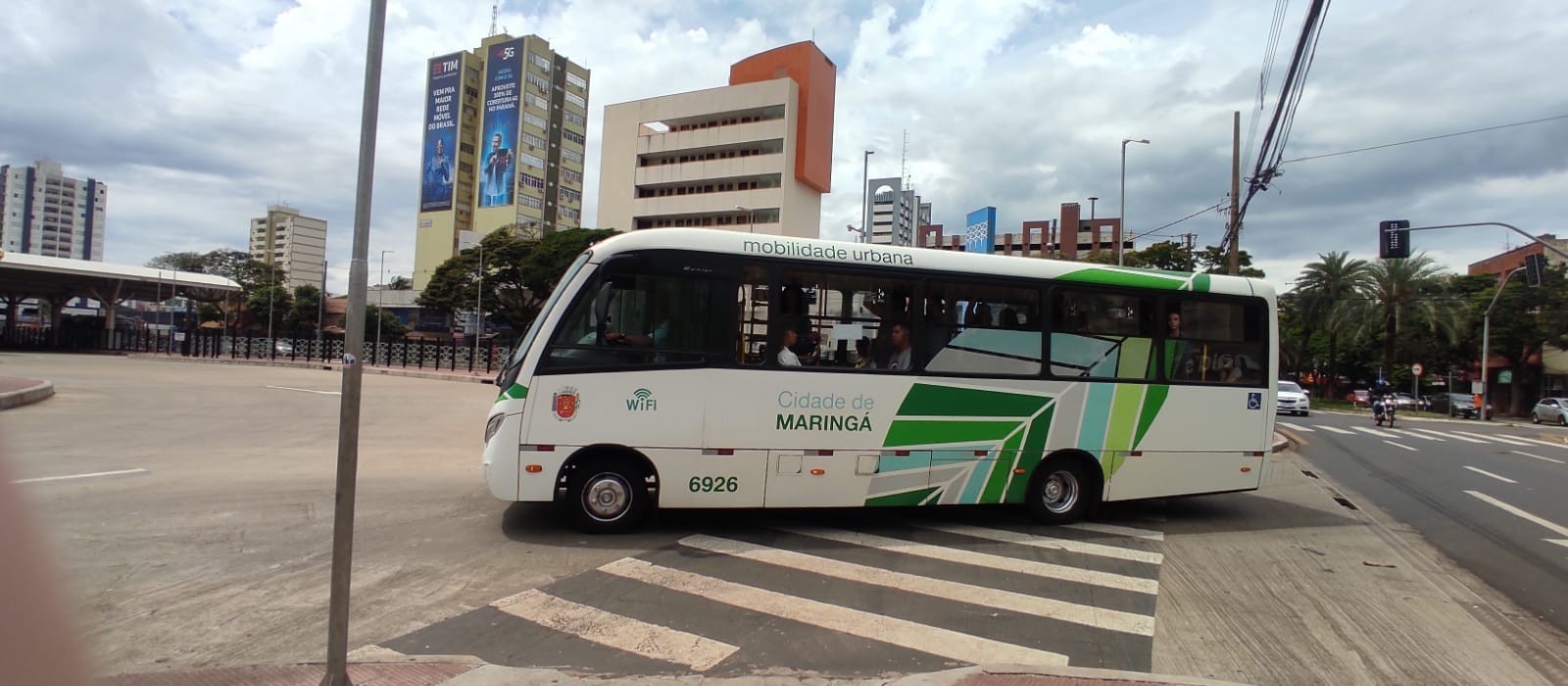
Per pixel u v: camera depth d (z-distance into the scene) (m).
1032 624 5.03
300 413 17.55
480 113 100.12
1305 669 4.39
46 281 57.66
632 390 6.87
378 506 7.95
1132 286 8.15
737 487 7.05
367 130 3.38
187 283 60.66
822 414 7.21
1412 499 10.52
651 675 4.07
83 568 5.68
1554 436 24.28
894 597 5.50
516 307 64.50
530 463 6.70
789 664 4.26
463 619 4.84
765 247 7.21
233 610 4.92
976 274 7.70
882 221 92.44
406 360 45.91
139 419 15.16
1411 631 5.07
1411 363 49.31
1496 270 59.56
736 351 7.08
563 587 5.52
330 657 3.47
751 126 68.88
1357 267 45.09
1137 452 8.09
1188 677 4.02
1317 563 6.82
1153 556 6.89
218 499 8.07
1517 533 8.28
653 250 6.98
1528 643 4.93
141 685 3.69
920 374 7.47
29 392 17.42
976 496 7.64
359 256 3.43
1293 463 14.63
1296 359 61.59
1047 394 7.82
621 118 75.06
